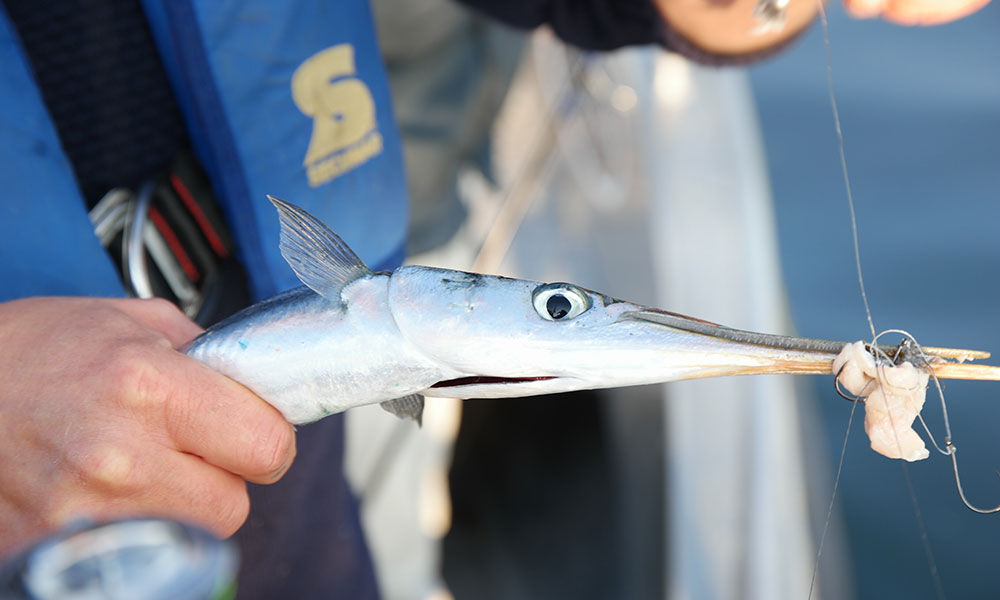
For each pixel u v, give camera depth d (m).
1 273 0.46
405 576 1.04
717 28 0.56
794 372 0.40
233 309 0.53
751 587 0.90
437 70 0.86
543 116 1.04
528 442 1.05
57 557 0.24
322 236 0.42
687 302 0.97
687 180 0.98
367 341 0.41
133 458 0.39
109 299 0.43
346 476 0.64
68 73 0.50
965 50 1.90
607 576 0.99
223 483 0.40
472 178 1.05
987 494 1.11
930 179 1.60
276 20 0.51
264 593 0.56
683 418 0.94
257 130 0.52
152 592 0.24
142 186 0.51
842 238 1.52
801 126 1.78
